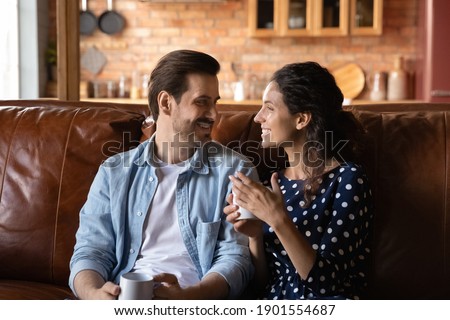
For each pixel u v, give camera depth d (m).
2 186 2.12
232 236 1.81
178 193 1.84
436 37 4.86
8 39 5.19
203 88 1.78
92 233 1.83
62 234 2.06
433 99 4.90
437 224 1.90
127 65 5.80
